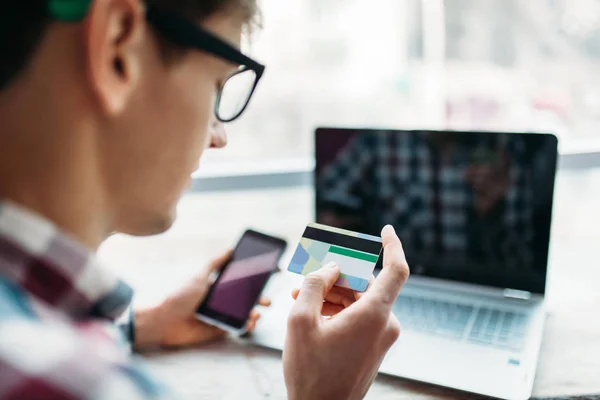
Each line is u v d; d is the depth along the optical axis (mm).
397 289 556
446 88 1330
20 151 354
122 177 405
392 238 611
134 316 748
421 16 1286
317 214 953
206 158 1299
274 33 1276
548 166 807
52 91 353
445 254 876
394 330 558
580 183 1272
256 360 723
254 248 816
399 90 1343
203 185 1231
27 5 339
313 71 1317
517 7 1267
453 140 857
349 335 525
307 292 557
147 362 721
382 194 910
